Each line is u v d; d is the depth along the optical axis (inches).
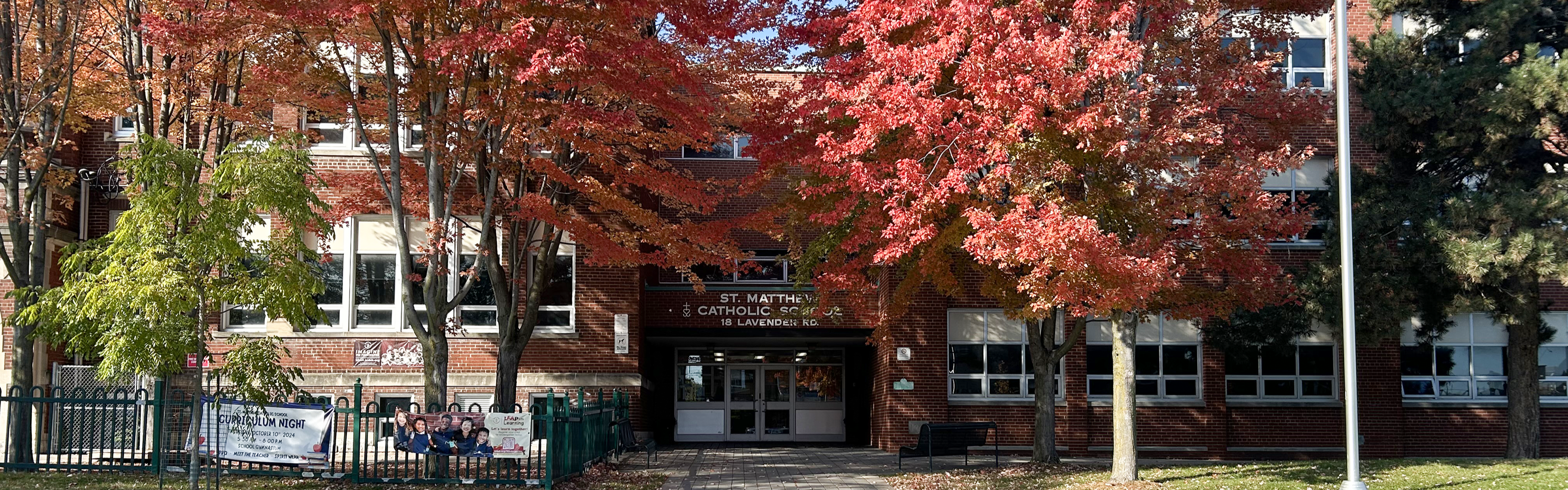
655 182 651.5
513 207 697.0
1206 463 770.8
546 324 904.3
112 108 677.3
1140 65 548.1
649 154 876.0
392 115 593.9
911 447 828.0
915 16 509.7
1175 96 605.0
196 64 639.1
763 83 681.0
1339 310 754.8
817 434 1119.6
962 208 569.0
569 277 912.3
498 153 614.9
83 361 834.2
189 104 649.0
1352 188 780.6
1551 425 920.9
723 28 580.1
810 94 605.9
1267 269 615.8
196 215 433.1
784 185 1021.8
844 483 648.4
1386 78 779.4
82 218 871.1
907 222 517.7
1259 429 938.7
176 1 536.1
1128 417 579.5
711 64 676.1
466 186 836.6
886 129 524.7
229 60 660.7
